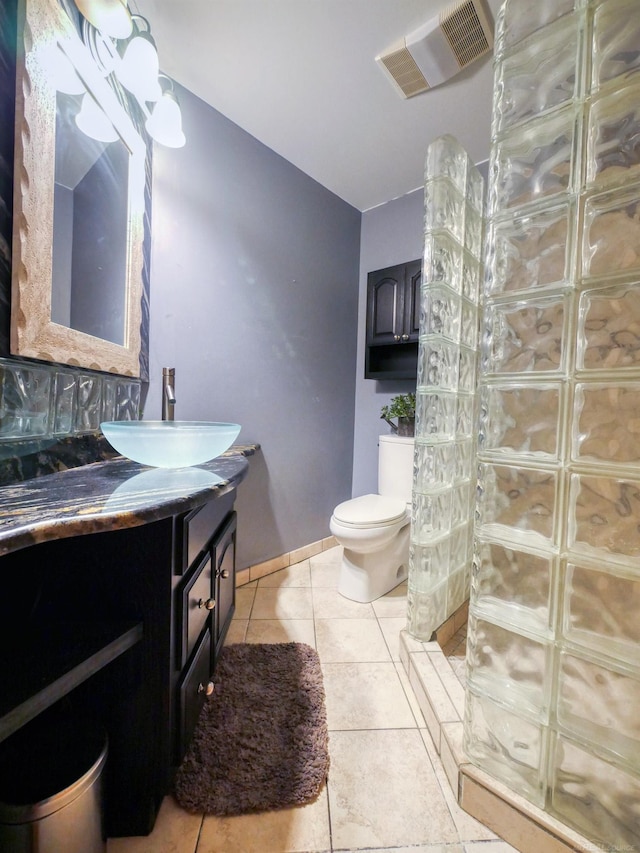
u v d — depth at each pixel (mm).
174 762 808
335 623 1582
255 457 1923
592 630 692
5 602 733
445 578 1442
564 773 726
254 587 1896
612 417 663
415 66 1426
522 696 781
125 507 634
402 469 2033
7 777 612
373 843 775
